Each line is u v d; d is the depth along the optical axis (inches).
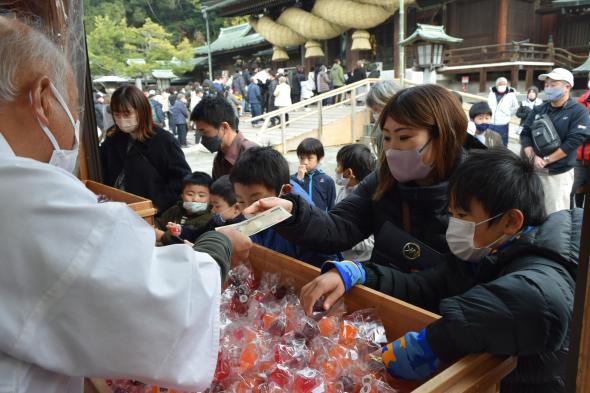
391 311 41.1
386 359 37.4
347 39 746.8
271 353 38.0
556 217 41.1
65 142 30.8
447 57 669.9
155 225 100.4
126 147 112.7
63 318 23.7
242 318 44.6
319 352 38.8
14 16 35.7
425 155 51.4
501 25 644.1
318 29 735.1
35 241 23.4
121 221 25.6
